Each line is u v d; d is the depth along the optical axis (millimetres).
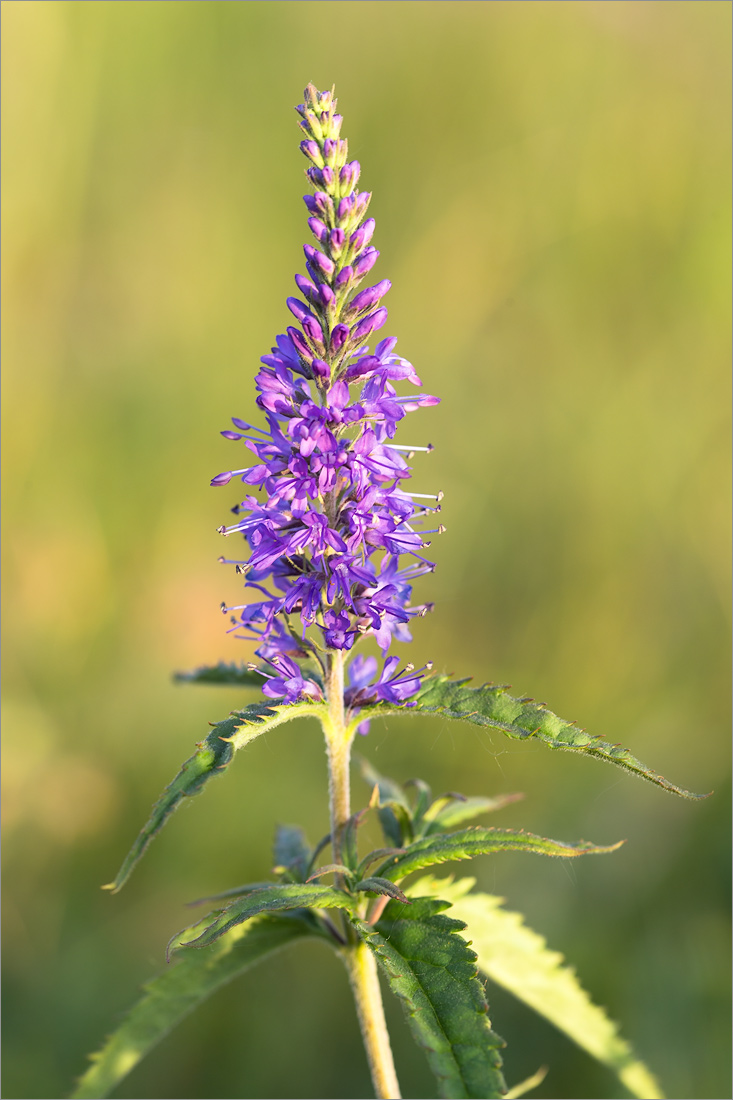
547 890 8703
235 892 4359
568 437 11203
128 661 10289
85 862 9203
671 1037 7848
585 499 11078
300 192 11312
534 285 11391
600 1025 5289
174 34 10898
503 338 11445
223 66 11086
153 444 10914
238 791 9320
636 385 11266
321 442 3879
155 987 4812
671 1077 7637
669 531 10891
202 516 10883
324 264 4094
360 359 4023
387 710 4125
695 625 10500
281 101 11242
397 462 3998
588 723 10289
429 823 4875
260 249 11258
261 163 11258
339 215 4156
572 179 11289
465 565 10812
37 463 10680
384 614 4176
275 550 3965
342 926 4508
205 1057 8000
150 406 10930
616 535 10961
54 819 9312
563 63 11180
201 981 4824
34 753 9602
